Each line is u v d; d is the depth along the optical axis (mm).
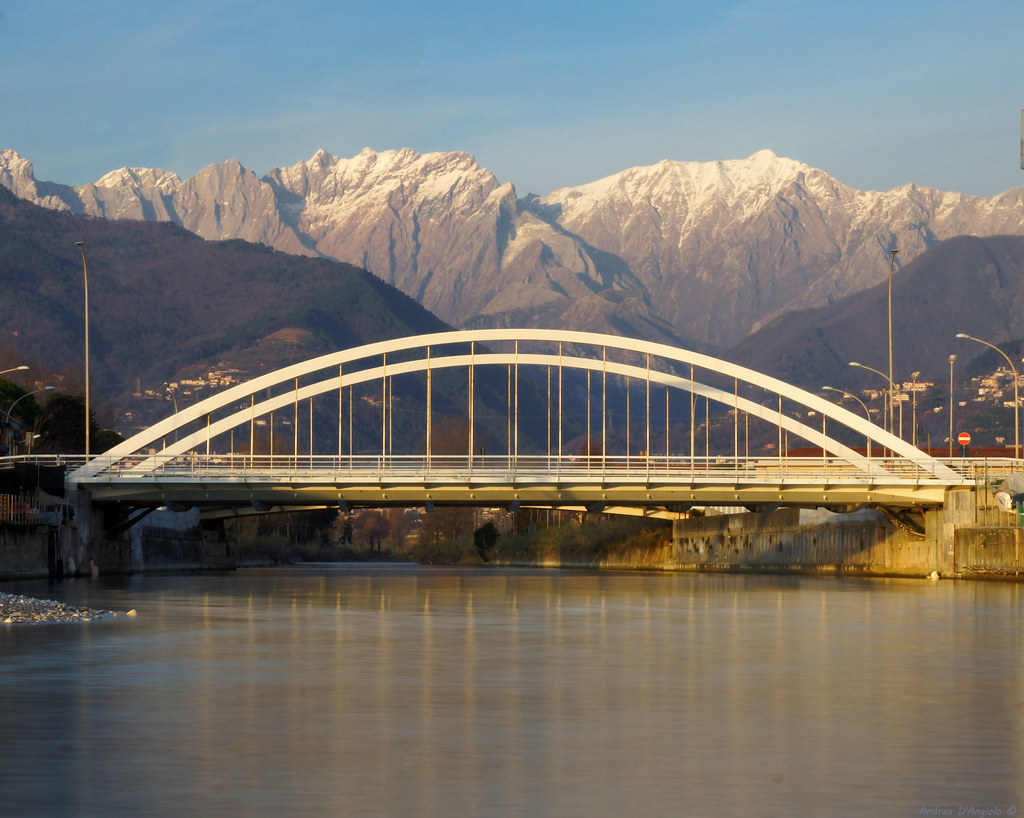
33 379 178875
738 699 25672
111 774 17734
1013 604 64188
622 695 26297
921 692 26906
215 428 106562
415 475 102562
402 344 106750
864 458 105562
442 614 56156
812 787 16922
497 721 22594
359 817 15250
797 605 64062
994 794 16484
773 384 106625
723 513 161500
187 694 26219
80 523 107688
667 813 15461
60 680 28625
